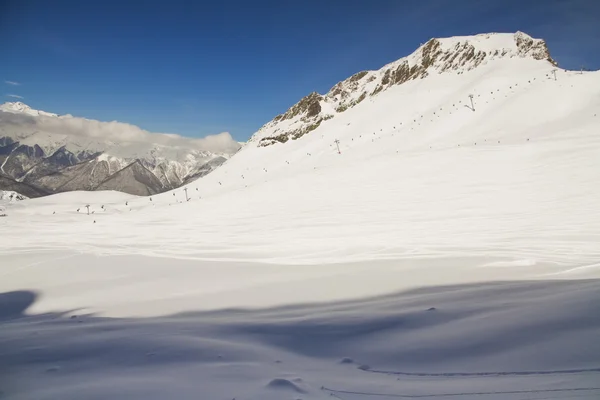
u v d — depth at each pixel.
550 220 17.98
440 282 10.38
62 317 9.94
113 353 5.11
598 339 3.93
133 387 3.64
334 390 3.38
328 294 9.95
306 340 5.59
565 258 12.66
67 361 4.84
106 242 24.33
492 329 4.91
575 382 3.00
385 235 19.05
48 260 19.06
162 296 11.41
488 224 18.77
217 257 17.95
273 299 9.88
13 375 4.30
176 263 17.02
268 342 5.59
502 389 3.08
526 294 7.25
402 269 12.69
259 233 23.19
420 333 5.30
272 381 3.60
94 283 14.04
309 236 20.80
